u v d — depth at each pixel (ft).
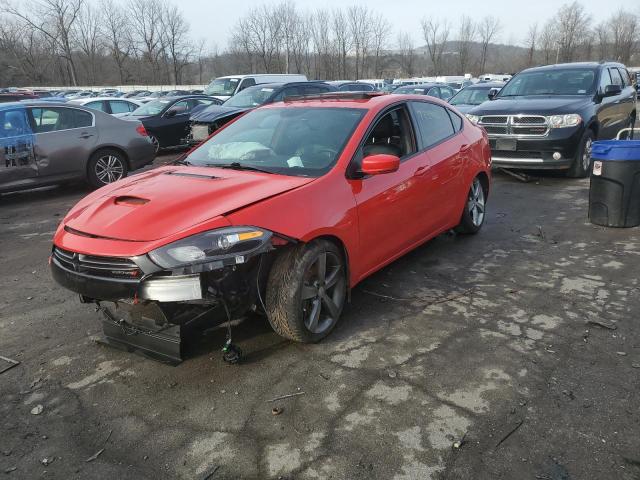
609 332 11.84
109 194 11.74
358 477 7.80
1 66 183.93
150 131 45.80
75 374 10.72
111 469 8.13
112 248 9.55
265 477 7.88
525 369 10.45
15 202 28.14
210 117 38.22
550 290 14.24
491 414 9.11
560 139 27.58
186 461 8.25
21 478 7.97
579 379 10.05
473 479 7.70
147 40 192.75
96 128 30.09
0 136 26.58
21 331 12.62
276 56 193.16
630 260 16.39
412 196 14.43
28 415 9.45
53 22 178.70
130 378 10.52
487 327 12.23
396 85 121.60
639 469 7.81
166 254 9.27
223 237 9.59
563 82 31.81
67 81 196.13
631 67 207.82
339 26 194.29
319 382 10.19
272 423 9.05
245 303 10.48
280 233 10.41
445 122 17.38
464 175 17.48
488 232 19.86
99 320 13.10
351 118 13.76
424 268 16.14
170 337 10.54
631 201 19.51
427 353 11.14
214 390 10.03
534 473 7.78
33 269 17.10
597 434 8.55
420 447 8.36
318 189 11.54
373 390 9.88
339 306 12.28
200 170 12.82
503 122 28.76
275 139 13.87
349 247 12.16
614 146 19.16
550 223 20.92
